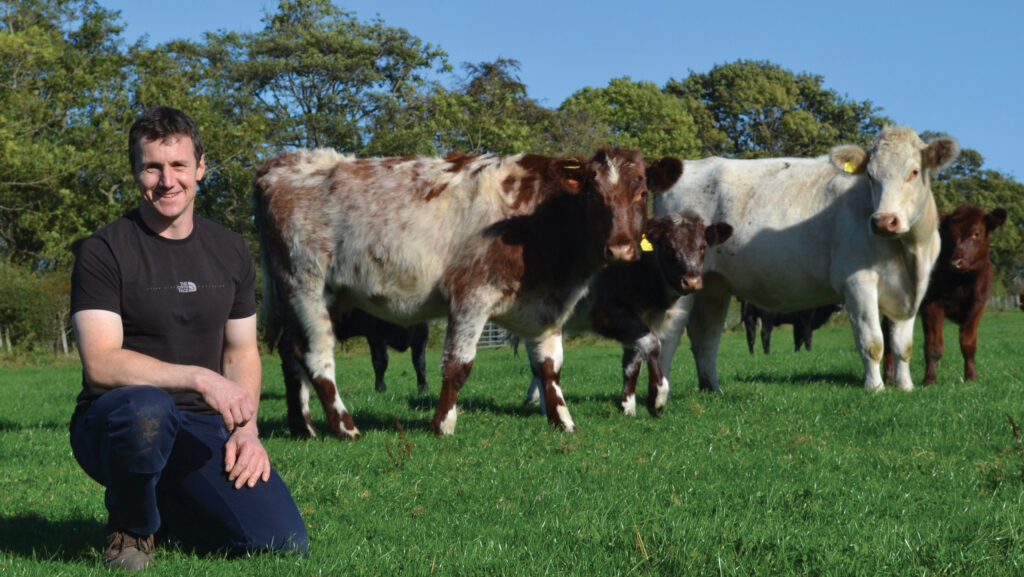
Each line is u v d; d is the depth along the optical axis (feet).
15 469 21.45
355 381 55.11
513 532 14.29
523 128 136.05
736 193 37.65
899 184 32.53
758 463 19.97
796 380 42.22
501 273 25.71
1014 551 12.57
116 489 11.44
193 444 12.44
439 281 26.45
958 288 40.04
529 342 30.71
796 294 37.22
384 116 141.38
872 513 15.42
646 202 25.46
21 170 107.24
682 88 223.30
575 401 35.29
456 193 26.53
